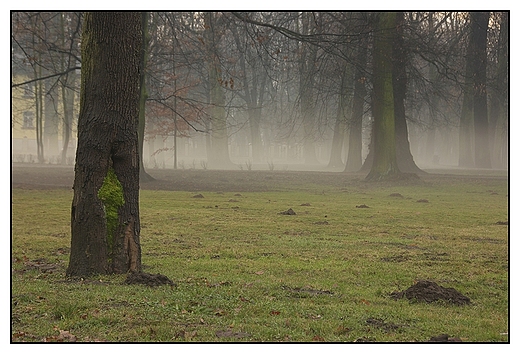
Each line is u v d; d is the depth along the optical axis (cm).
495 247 1346
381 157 3634
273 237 1477
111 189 966
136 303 748
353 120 4916
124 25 977
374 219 1912
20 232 1508
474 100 5500
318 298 820
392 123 3619
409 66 4141
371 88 4584
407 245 1367
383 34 3541
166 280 898
